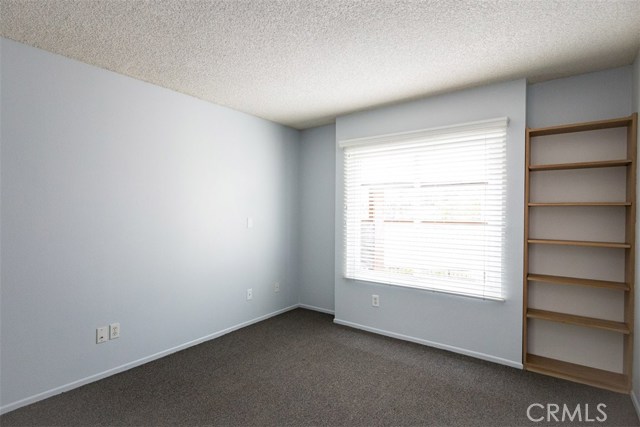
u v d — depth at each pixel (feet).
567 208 9.18
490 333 9.69
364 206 12.20
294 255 15.06
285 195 14.55
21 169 7.34
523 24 6.57
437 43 7.34
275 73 8.96
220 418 7.00
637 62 7.73
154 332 9.85
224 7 6.04
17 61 7.27
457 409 7.34
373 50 7.67
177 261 10.46
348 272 12.66
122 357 9.10
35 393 7.55
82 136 8.30
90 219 8.46
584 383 8.38
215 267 11.63
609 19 6.38
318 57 8.03
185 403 7.54
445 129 10.24
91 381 8.45
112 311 8.90
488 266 9.68
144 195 9.59
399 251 11.32
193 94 10.63
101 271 8.68
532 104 9.66
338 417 7.06
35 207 7.55
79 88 8.23
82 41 7.29
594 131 8.88
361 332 12.05
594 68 8.63
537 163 9.59
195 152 10.95
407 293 11.23
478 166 9.85
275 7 6.04
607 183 8.74
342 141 12.59
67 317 8.06
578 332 9.07
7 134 7.15
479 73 8.91
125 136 9.15
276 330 12.29
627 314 8.13
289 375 8.86
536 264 9.61
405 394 7.94
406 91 10.23
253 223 13.05
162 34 7.00
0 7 6.01
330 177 14.29
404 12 6.19
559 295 9.32
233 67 8.61
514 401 7.64
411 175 11.06
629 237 8.06
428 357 9.94
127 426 6.72
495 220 9.58
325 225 14.49
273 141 13.89
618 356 8.62
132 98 9.29
